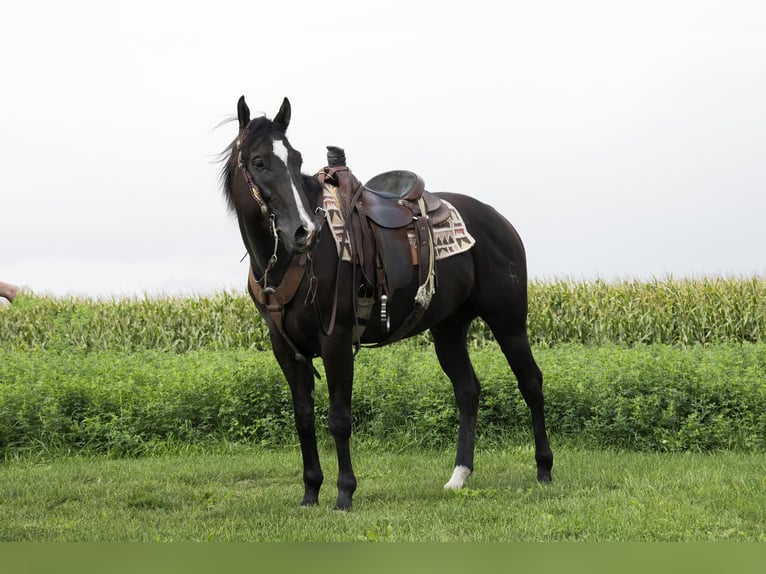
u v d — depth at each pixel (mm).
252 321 15547
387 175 6293
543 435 6406
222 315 15820
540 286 16078
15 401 8305
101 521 5395
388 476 6805
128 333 15586
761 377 8344
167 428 8320
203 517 5516
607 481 6285
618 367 8633
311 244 4918
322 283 5246
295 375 5590
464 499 5793
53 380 8867
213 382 8703
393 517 5219
